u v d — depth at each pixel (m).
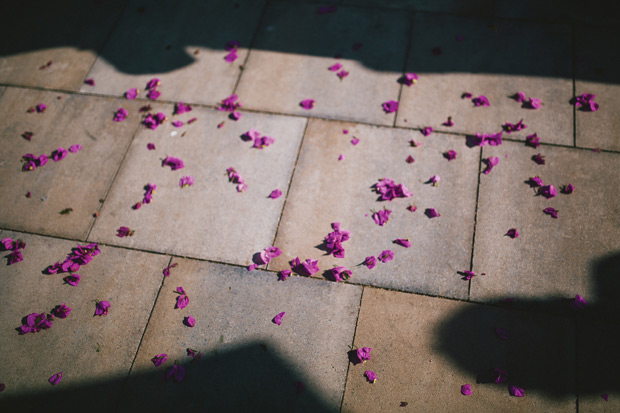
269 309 1.23
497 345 1.18
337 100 1.44
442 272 1.24
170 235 1.31
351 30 1.52
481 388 1.15
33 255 1.31
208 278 1.26
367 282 1.24
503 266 1.23
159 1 1.62
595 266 1.22
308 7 1.57
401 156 1.36
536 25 1.48
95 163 1.41
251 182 1.35
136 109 1.47
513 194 1.30
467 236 1.27
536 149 1.34
